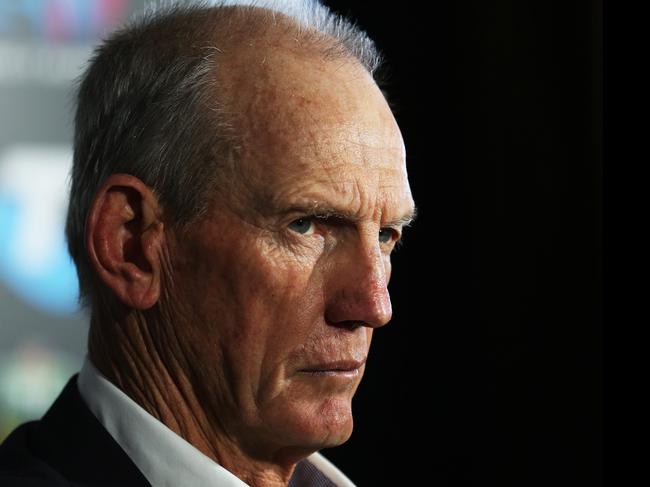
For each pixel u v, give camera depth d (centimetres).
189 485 339
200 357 342
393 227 355
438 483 601
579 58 522
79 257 375
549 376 550
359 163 334
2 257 870
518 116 549
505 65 552
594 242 530
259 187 329
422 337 601
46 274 873
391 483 619
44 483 328
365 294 332
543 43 535
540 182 544
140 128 344
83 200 366
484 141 567
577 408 541
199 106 337
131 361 355
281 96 334
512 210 557
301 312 334
